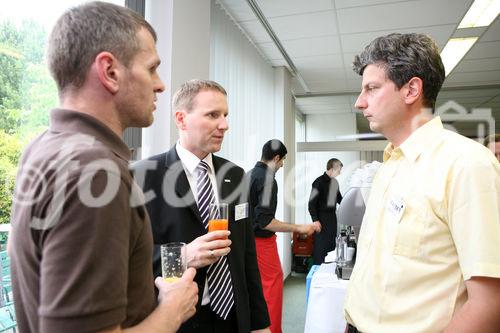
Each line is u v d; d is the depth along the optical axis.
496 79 4.79
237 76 3.28
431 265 0.85
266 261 2.46
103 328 0.49
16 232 0.56
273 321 2.47
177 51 2.10
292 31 3.40
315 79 4.96
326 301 1.85
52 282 0.48
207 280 1.19
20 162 0.62
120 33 0.63
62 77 0.62
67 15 0.63
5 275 1.34
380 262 0.97
